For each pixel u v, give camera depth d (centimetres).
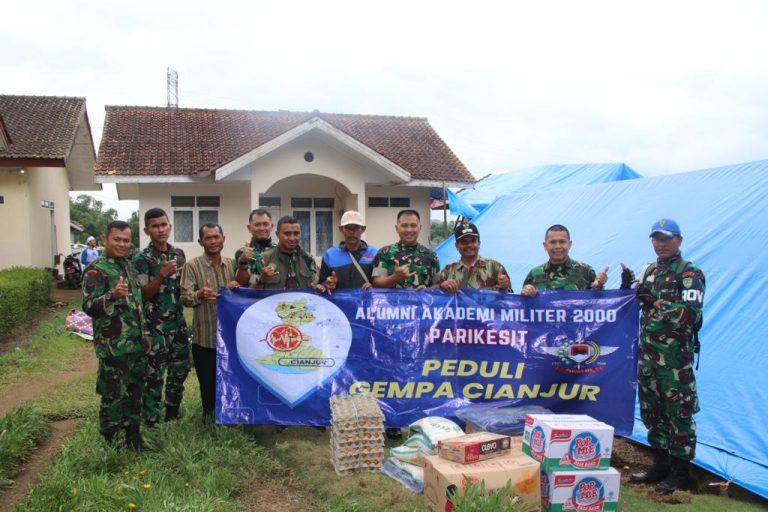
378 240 1845
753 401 511
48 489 419
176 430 530
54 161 1515
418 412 538
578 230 920
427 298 543
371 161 1658
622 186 932
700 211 717
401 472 459
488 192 1720
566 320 533
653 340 469
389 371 541
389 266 567
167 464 475
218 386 538
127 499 402
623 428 525
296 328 541
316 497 444
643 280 495
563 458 393
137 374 502
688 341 458
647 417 482
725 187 718
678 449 457
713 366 560
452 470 383
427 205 1875
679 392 457
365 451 471
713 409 534
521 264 1023
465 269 571
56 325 1175
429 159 1912
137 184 1661
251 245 606
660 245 472
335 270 585
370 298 544
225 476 456
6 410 666
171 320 563
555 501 388
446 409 536
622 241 810
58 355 947
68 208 2442
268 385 539
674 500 444
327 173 1669
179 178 1608
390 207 1850
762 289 572
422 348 541
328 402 537
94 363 911
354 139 1609
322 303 543
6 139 1486
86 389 736
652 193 845
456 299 542
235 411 537
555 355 534
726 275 612
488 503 348
